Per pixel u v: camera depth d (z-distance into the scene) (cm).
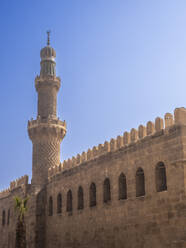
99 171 3681
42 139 5006
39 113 5144
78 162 4153
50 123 5003
